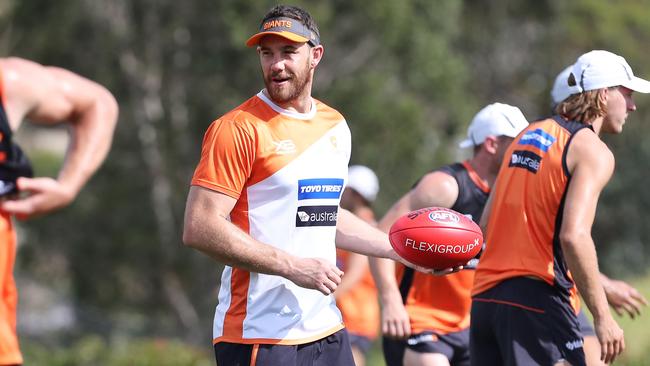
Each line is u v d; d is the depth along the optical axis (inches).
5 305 508.4
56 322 3253.0
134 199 3125.0
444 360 872.3
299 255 633.0
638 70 3558.1
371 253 673.0
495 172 854.5
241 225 629.3
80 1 3051.2
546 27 3627.0
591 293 689.0
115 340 2672.2
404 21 2874.0
